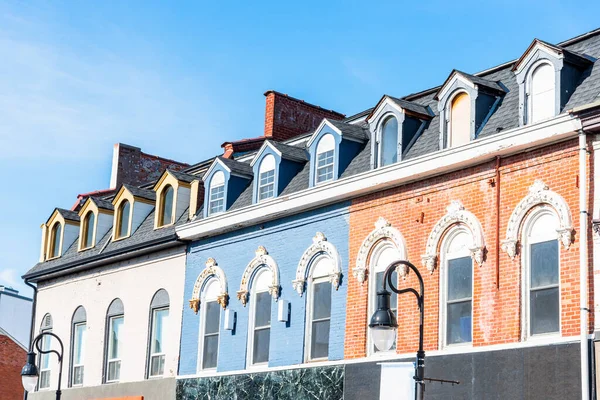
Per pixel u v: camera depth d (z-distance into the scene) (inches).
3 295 1920.5
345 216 940.6
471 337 807.1
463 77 844.6
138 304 1192.2
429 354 825.5
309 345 957.2
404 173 868.6
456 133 850.8
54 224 1413.6
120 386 1181.7
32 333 1385.3
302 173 1029.8
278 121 1258.6
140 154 1508.4
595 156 729.6
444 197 845.8
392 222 890.1
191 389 1079.0
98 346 1239.5
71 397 1259.8
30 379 1000.9
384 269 897.5
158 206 1196.5
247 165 1125.1
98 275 1275.8
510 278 778.8
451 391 800.3
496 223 795.4
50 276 1364.4
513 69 808.3
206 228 1092.5
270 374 981.2
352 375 893.8
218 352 1061.1
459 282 827.4
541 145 768.9
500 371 765.9
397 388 821.2
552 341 733.3
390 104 910.4
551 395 725.3
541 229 768.9
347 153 965.8
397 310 873.5
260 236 1039.0
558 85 768.3
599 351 699.4
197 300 1103.6
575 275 730.2
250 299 1036.5
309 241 975.6
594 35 828.0
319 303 959.0
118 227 1267.2
